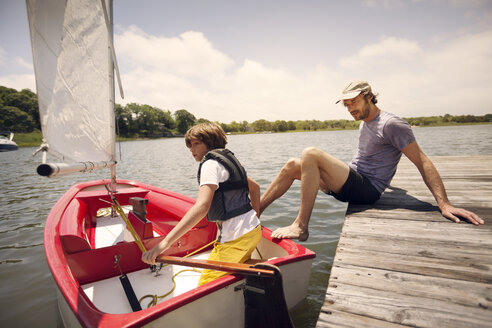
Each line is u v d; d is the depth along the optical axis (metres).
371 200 2.51
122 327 1.23
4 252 3.57
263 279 1.40
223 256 1.61
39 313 2.38
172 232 1.39
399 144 2.21
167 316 1.34
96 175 10.48
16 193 7.22
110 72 2.94
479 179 3.41
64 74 2.39
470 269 1.51
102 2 2.56
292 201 5.48
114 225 3.05
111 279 2.06
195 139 1.77
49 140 2.25
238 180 1.66
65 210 2.64
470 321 1.16
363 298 1.34
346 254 1.75
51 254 1.84
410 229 2.05
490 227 1.99
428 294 1.35
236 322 1.61
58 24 2.30
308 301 2.34
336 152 16.77
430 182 2.20
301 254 1.89
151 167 12.72
